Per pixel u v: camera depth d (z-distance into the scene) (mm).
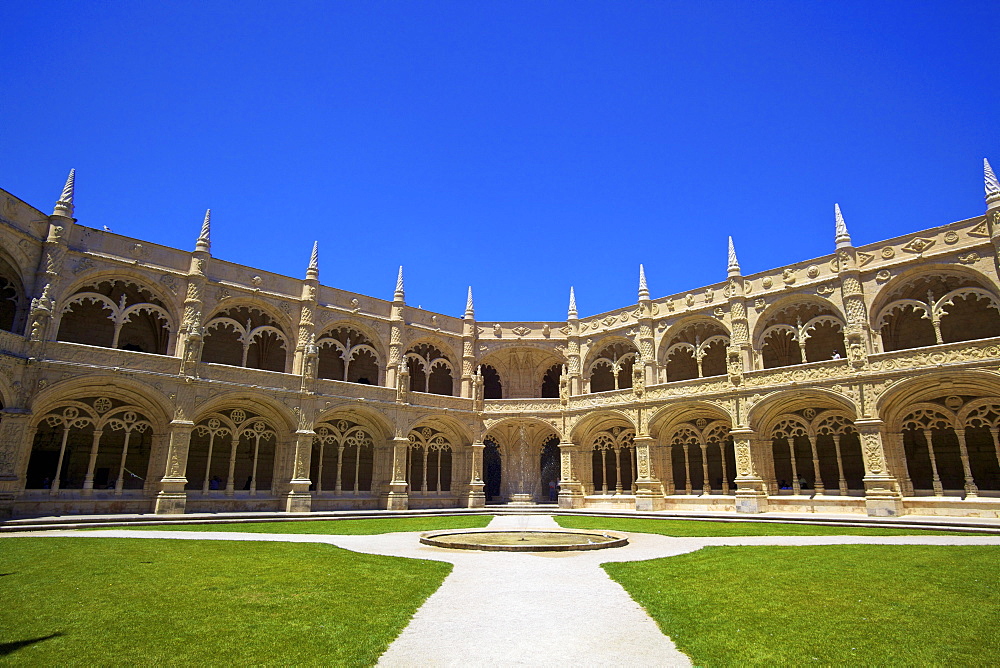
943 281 35531
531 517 38594
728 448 50062
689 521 34188
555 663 8898
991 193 33594
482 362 55062
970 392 32906
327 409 42406
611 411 47625
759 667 8516
